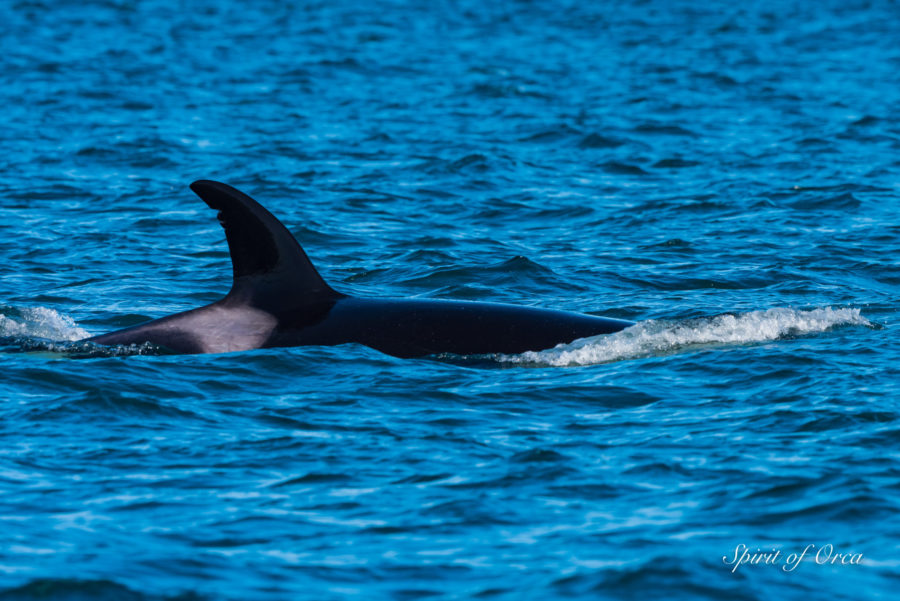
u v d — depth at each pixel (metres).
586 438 47.56
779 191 115.06
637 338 61.41
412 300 63.44
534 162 134.00
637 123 160.50
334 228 100.12
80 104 175.25
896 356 58.75
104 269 85.56
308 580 35.22
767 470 43.16
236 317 61.72
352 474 43.78
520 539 38.03
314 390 54.44
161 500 41.28
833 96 187.50
